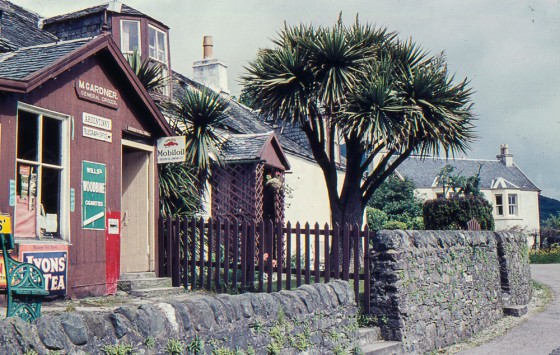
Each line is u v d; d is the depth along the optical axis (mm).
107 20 16094
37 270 6008
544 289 18578
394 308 9469
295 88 15758
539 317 13805
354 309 8820
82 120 9664
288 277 10469
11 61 9312
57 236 9195
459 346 10820
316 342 7707
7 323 4266
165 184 12781
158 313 5430
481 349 10508
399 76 16297
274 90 15922
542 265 27297
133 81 10586
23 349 4250
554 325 12750
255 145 16234
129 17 16266
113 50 10047
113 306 8789
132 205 11594
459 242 12055
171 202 13180
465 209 17047
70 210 9336
